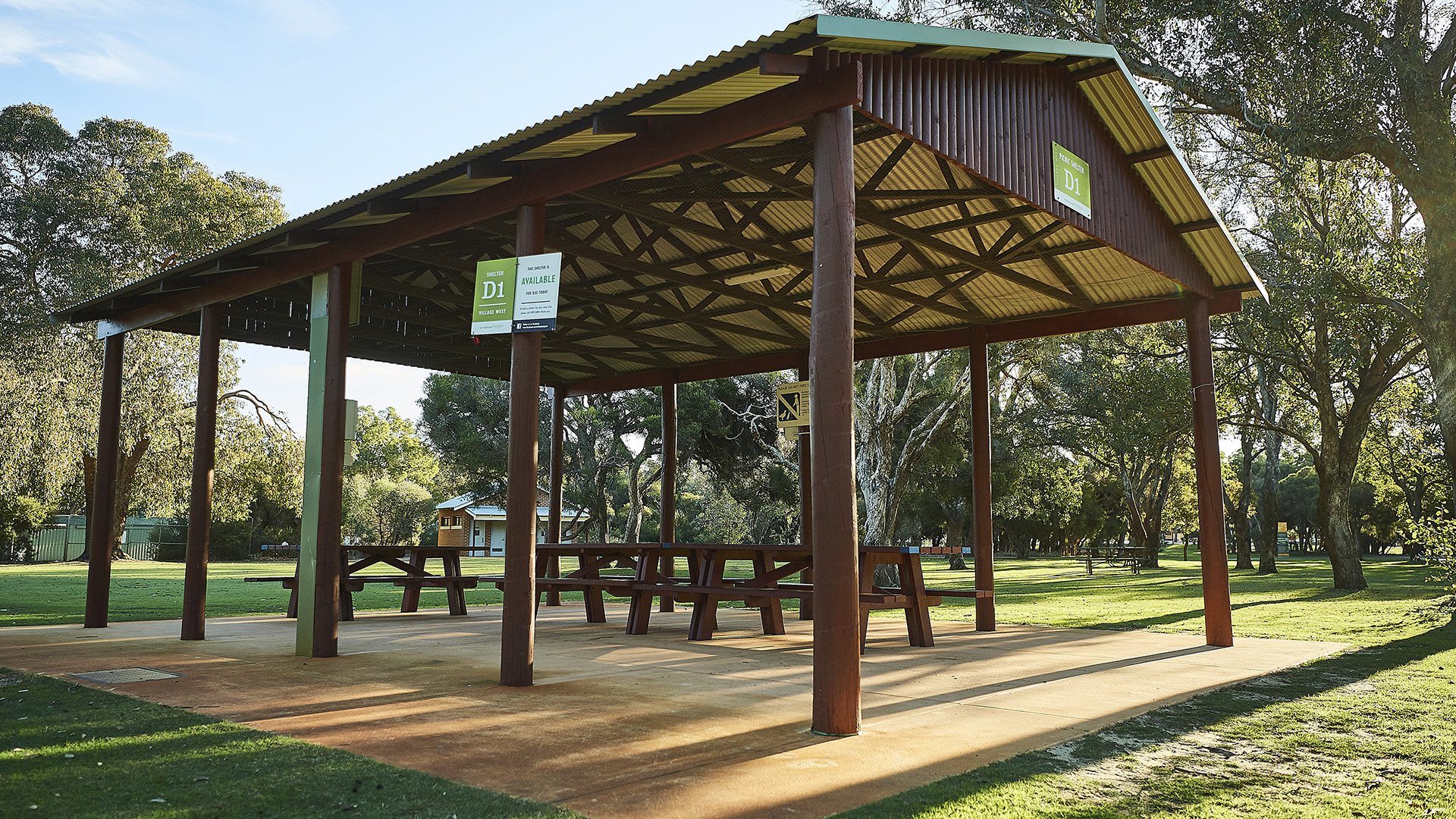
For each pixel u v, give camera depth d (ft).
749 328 36.81
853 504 15.20
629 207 22.02
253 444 97.40
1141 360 67.41
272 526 149.79
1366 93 43.04
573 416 102.73
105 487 32.48
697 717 15.92
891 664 23.26
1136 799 10.89
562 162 20.75
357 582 35.96
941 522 136.36
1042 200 22.31
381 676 20.67
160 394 87.76
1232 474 138.21
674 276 28.91
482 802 10.52
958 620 39.32
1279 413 82.43
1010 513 137.80
